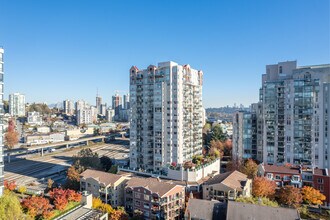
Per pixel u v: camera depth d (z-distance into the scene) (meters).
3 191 69.81
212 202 65.81
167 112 106.25
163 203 71.25
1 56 67.81
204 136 169.12
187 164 99.69
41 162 153.12
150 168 110.88
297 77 103.44
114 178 83.00
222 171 123.94
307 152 101.38
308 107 100.75
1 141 68.00
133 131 114.62
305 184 89.38
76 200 70.31
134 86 114.75
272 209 58.94
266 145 110.12
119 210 70.06
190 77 114.56
